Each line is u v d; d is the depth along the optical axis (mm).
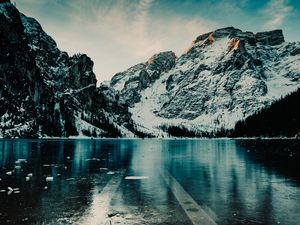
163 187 26328
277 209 18672
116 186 26719
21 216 16875
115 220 16312
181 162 51156
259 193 23734
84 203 20141
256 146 121500
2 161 48156
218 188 25922
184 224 15633
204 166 44469
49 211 18000
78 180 29906
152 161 53000
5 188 25359
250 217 16891
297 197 22172
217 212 17953
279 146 114688
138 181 29609
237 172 37125
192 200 21219
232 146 129750
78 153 71312
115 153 75125
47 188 25391
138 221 16156
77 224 15562
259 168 41688
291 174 35188
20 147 93438
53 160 51219
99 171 37156
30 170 37156
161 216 17094
